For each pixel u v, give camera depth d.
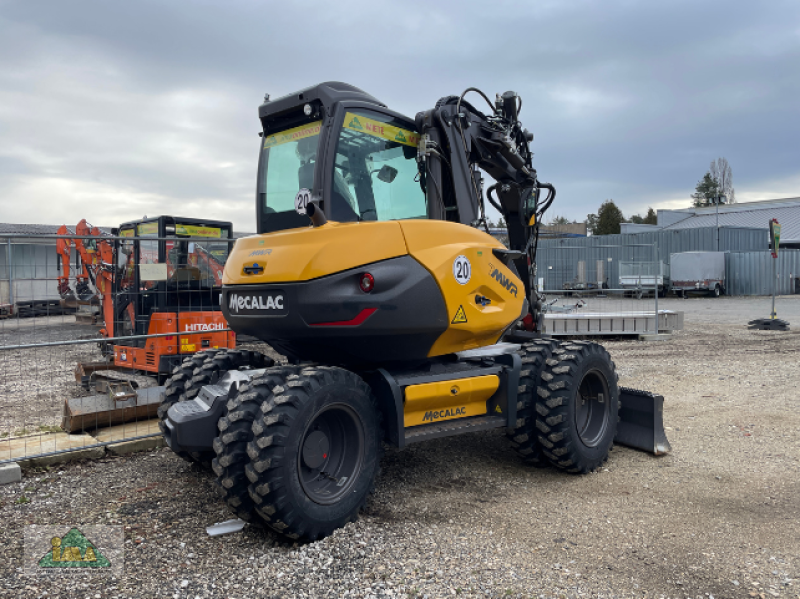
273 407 3.30
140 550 3.36
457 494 4.28
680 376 8.74
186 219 8.29
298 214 4.21
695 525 3.75
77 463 4.90
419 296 3.87
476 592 2.92
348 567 3.15
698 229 31.19
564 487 4.45
